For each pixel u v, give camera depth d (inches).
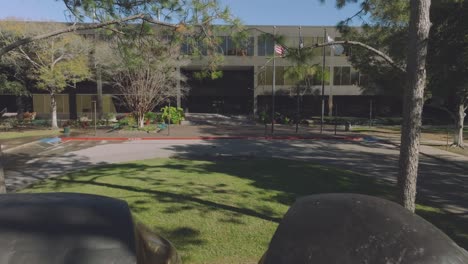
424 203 356.5
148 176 452.4
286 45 267.1
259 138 1016.9
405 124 230.4
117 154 700.0
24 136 968.9
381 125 1555.1
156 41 330.3
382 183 438.3
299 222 117.2
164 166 538.3
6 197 125.3
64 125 1162.0
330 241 106.8
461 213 321.1
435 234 110.6
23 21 1208.2
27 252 97.6
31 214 111.2
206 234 247.6
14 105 1964.8
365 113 2063.2
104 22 289.6
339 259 101.1
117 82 1237.7
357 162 627.5
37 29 1055.0
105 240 105.3
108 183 408.5
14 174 493.4
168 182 414.3
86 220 111.7
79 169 528.7
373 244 104.2
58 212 113.5
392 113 2066.9
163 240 135.5
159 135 1043.9
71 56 1149.1
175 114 1466.5
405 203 231.0
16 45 269.3
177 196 347.9
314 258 102.7
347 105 2069.4
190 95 2241.6
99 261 98.7
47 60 1135.6
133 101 1200.8
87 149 767.7
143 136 1013.2
